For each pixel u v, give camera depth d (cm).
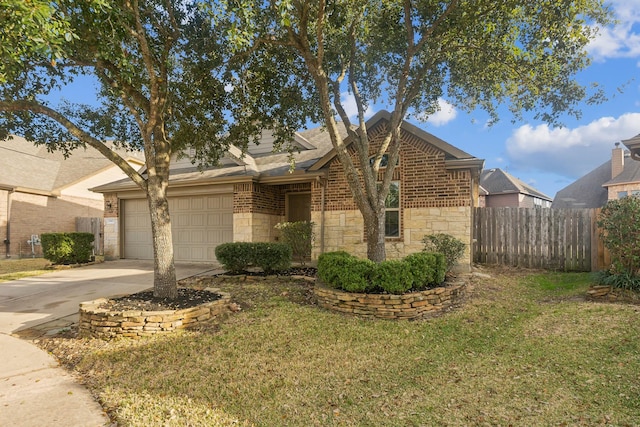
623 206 679
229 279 912
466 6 739
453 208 964
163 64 639
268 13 701
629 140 763
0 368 447
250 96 846
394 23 827
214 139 830
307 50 728
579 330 509
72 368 448
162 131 650
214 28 682
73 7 485
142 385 393
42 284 955
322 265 717
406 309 615
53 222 1867
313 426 318
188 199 1347
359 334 535
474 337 523
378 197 766
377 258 746
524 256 1044
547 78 795
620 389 355
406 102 825
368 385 390
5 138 712
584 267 966
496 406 339
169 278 638
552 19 707
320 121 958
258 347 488
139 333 533
